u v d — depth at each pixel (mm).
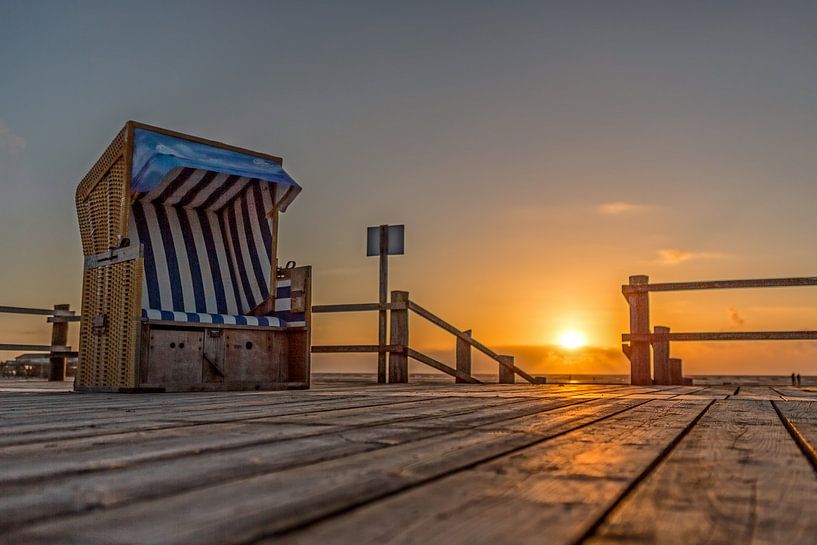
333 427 2334
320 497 1143
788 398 4594
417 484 1271
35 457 1644
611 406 3525
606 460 1579
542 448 1794
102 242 6293
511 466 1486
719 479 1367
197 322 5980
